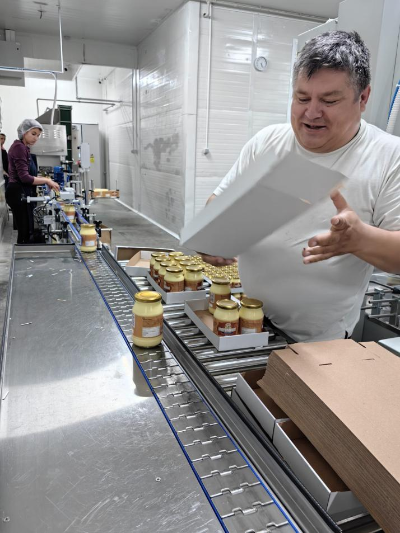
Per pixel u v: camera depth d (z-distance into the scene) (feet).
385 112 6.08
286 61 17.89
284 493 1.95
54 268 5.65
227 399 2.58
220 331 3.46
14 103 32.19
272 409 2.77
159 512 1.83
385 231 2.58
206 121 17.43
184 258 5.26
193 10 16.10
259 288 4.01
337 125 2.97
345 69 2.71
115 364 3.09
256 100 17.87
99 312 4.07
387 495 1.72
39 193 14.56
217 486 1.96
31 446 2.22
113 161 34.01
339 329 3.99
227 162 18.25
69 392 2.72
